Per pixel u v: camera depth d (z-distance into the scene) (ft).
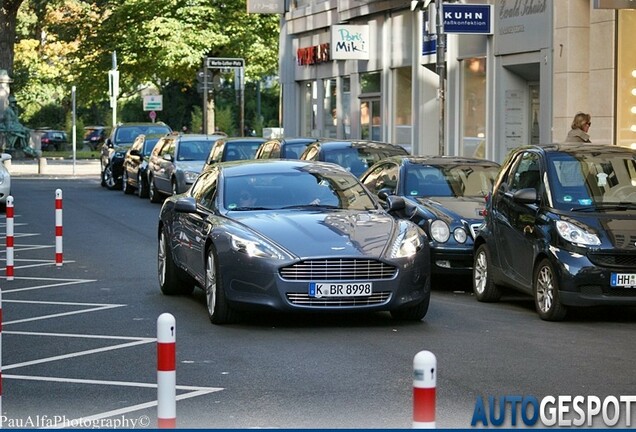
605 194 93.66
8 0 442.09
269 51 405.59
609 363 72.08
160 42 386.52
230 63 309.22
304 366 70.79
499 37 195.62
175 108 579.07
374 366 70.59
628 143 163.84
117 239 157.89
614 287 87.81
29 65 577.02
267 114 589.32
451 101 218.38
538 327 86.94
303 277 83.61
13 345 79.51
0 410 54.90
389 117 258.16
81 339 81.66
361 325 86.79
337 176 98.12
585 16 174.50
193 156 220.43
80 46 415.44
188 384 65.72
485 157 204.03
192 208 94.79
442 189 118.42
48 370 70.64
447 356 74.02
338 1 284.61
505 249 98.07
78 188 282.15
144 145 253.44
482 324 88.02
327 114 308.60
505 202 99.09
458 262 108.17
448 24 190.39
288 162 100.63
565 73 175.52
